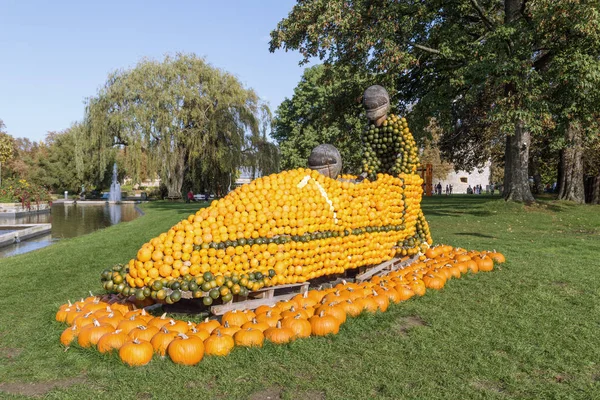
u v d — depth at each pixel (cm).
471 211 2148
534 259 964
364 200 724
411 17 1912
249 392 394
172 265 523
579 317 596
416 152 870
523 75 1703
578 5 1493
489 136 3278
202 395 387
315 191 646
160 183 4962
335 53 1948
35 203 3306
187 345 439
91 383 409
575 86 1642
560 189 2738
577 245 1175
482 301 663
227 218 565
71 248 1290
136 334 471
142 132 3747
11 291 759
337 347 486
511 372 436
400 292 659
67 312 563
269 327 505
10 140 6750
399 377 421
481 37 2028
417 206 889
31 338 524
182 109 3869
